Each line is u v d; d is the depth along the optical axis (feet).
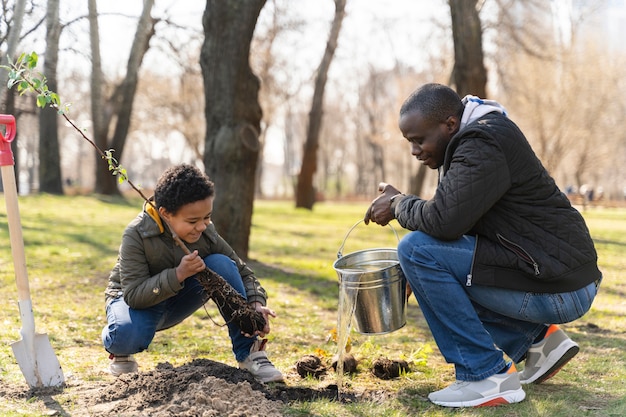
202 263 9.98
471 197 8.89
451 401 9.48
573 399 9.85
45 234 33.50
